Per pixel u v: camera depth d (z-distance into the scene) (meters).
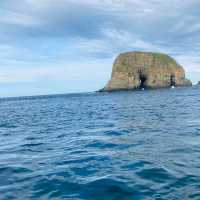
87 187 6.80
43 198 6.30
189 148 10.41
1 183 7.52
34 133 18.02
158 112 26.38
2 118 33.12
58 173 8.10
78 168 8.52
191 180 6.96
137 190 6.47
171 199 5.87
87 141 13.22
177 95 64.06
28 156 10.80
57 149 11.85
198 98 46.94
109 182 7.04
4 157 10.88
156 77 154.25
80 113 32.25
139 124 18.39
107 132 15.70
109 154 10.14
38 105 64.25
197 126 15.88
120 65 158.50
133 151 10.42
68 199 6.16
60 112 36.50
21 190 6.88
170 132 14.28
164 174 7.51
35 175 8.05
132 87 150.50
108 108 37.31
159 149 10.49
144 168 8.13
